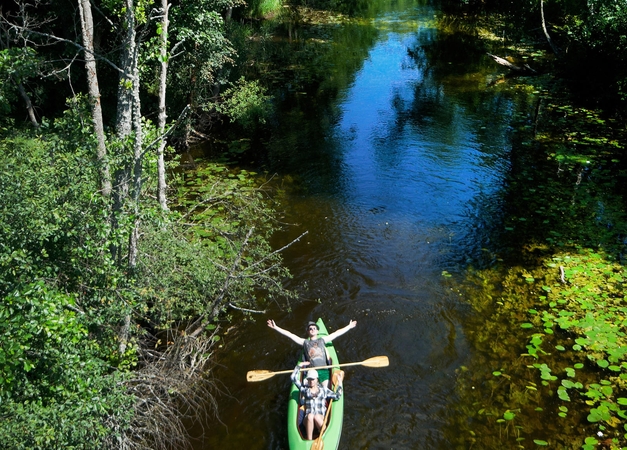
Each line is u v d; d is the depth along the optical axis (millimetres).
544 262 10391
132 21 6684
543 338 8531
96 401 5324
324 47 26953
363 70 23391
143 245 7934
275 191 13578
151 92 16422
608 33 18781
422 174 14242
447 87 20969
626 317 8766
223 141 16797
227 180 13820
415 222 11984
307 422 6801
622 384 7605
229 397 7750
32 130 12570
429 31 29375
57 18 14953
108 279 6398
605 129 16531
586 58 19703
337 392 7238
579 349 8180
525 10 28516
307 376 7105
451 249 10961
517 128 16891
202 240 10883
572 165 14320
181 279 8492
